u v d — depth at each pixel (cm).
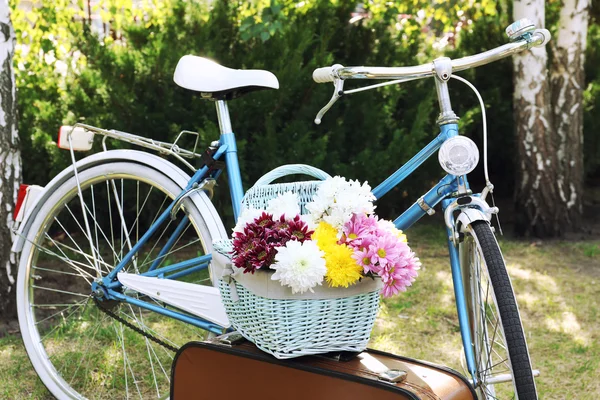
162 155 441
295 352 172
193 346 194
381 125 488
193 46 441
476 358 188
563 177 508
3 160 320
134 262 246
